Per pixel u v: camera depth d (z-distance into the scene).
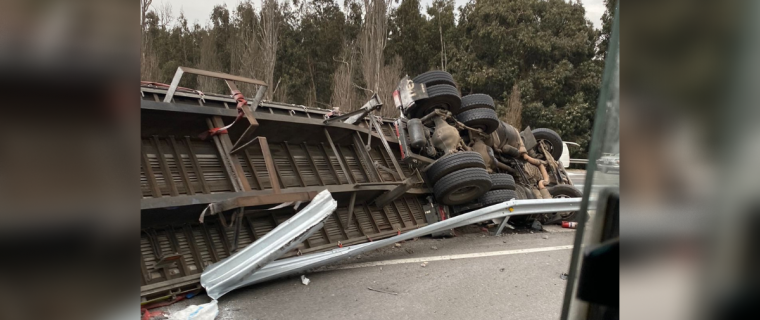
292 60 29.20
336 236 5.21
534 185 8.23
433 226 5.57
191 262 3.97
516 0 25.05
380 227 5.86
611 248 1.15
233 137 4.80
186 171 4.20
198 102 4.48
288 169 5.17
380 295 4.05
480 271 4.79
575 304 1.25
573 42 24.55
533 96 24.64
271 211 4.73
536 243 6.19
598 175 1.24
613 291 1.13
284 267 4.24
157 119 4.03
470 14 26.06
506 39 24.73
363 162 5.98
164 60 26.69
